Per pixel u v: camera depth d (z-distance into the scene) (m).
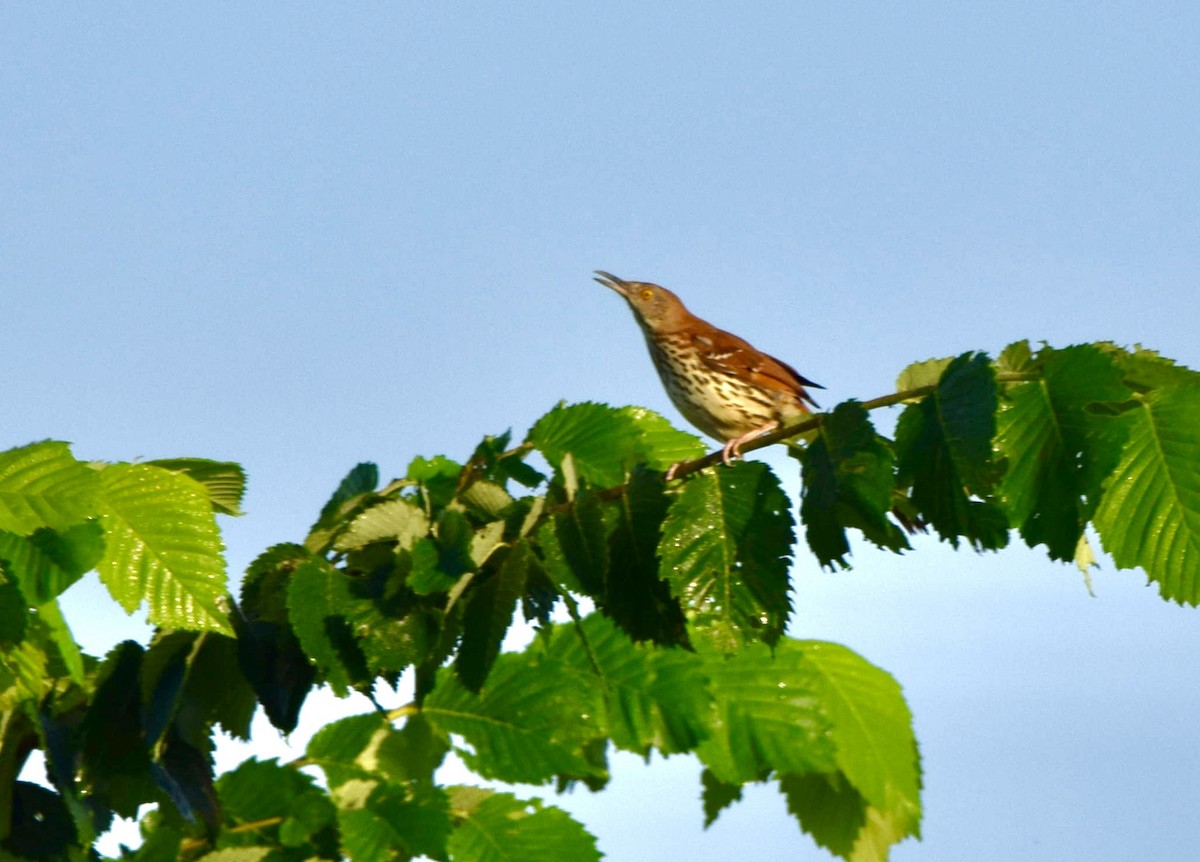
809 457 6.45
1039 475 6.34
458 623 6.95
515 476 7.89
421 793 6.53
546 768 7.06
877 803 7.30
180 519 6.50
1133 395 6.48
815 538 6.39
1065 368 6.34
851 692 7.49
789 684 7.43
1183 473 6.31
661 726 7.34
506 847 6.50
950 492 6.21
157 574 6.43
